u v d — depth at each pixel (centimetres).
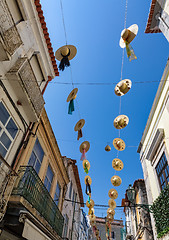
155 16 760
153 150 903
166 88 795
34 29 695
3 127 519
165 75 808
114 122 509
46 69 820
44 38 752
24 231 511
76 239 1708
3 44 431
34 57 724
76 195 1770
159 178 845
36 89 628
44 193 678
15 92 559
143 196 1265
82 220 2217
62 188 1178
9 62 527
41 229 670
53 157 980
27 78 563
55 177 1004
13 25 480
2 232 527
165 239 693
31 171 571
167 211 689
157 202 784
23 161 605
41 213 630
